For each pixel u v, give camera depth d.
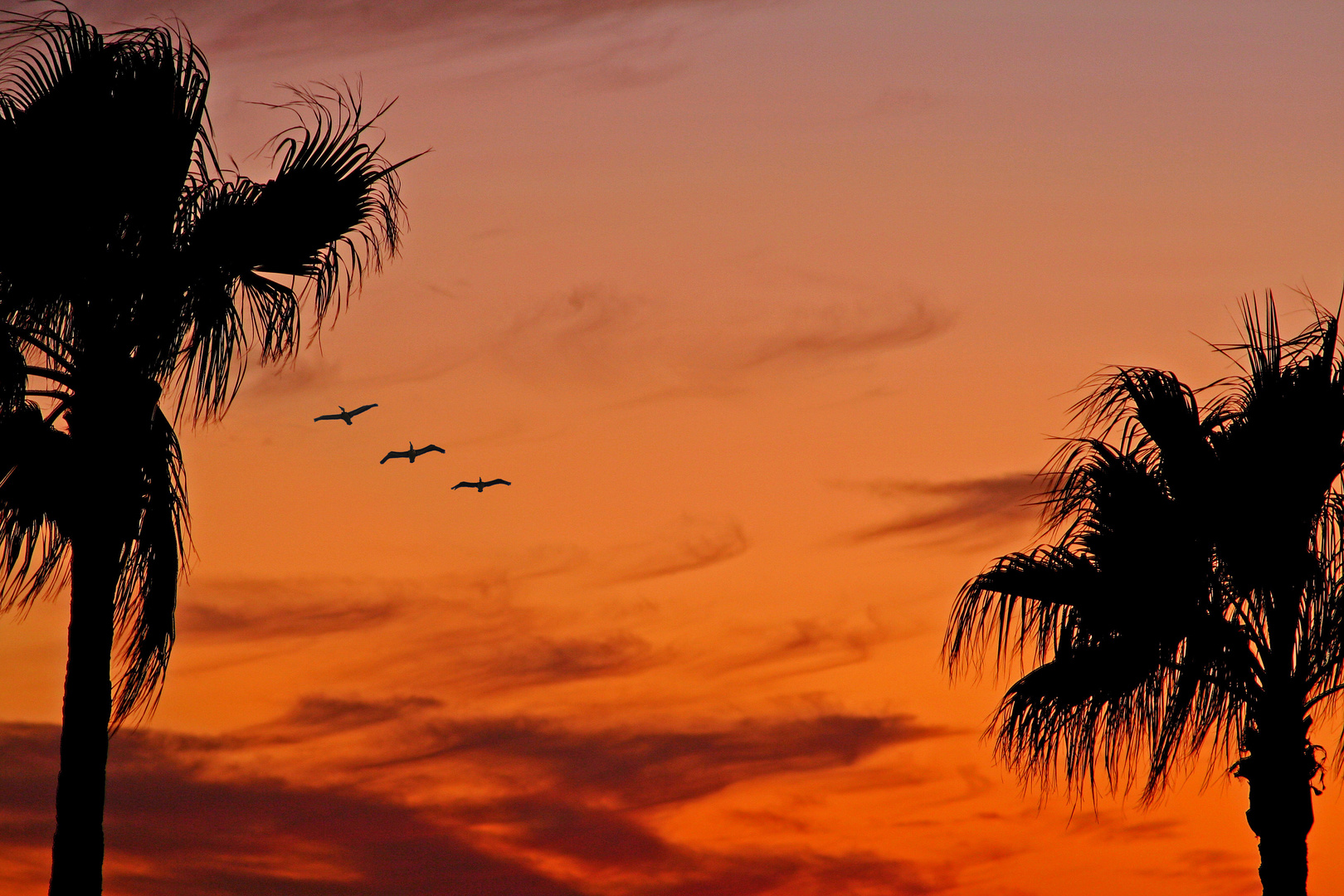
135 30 25.67
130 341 25.50
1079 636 28.84
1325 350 29.61
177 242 25.67
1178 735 28.80
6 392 24.84
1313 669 28.52
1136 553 28.52
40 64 25.19
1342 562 28.77
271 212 25.52
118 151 24.67
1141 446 29.92
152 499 26.34
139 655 26.55
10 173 24.31
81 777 24.61
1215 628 28.48
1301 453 28.30
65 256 24.70
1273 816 28.19
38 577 26.77
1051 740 29.06
